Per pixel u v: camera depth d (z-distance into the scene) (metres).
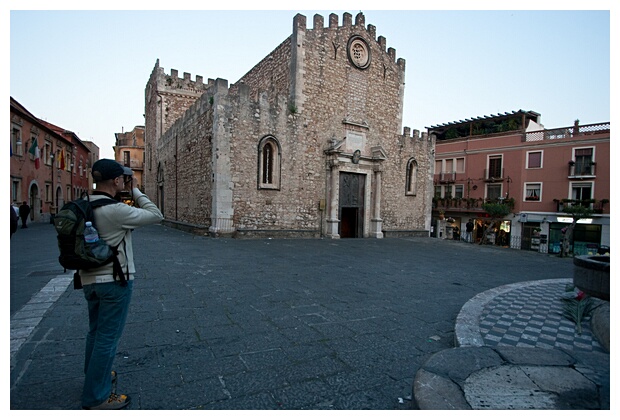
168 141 24.19
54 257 9.60
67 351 3.68
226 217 15.82
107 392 2.72
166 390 3.02
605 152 24.95
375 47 20.88
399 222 22.89
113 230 2.71
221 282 7.05
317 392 3.10
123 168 2.96
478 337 4.28
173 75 27.50
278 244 14.39
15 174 22.83
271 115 16.95
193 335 4.27
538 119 32.00
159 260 9.20
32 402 2.76
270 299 5.99
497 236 29.95
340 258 11.38
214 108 15.65
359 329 4.77
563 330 4.61
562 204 26.47
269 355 3.80
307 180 18.22
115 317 2.72
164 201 25.48
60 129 35.69
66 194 33.81
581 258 4.77
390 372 3.56
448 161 34.09
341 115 19.36
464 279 8.98
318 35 18.33
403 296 6.76
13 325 4.37
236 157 16.02
